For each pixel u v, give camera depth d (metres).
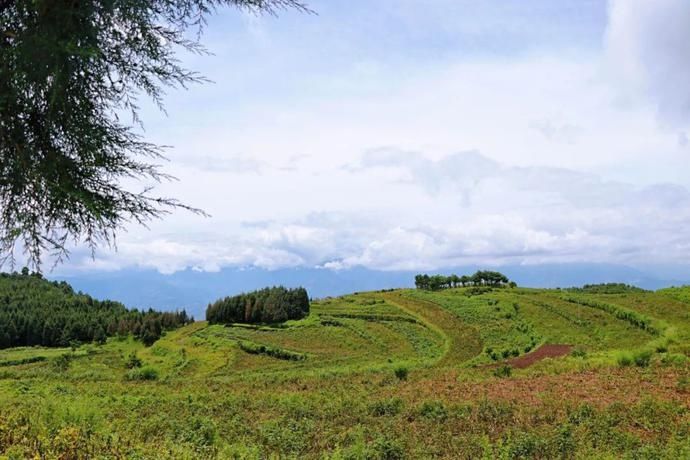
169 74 6.25
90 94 6.18
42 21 5.22
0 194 6.16
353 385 34.72
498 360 65.12
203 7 6.21
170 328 122.56
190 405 23.50
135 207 6.32
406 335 94.31
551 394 22.23
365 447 14.27
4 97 5.30
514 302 100.69
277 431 16.75
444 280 136.12
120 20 5.78
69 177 6.06
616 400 20.06
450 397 23.44
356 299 127.75
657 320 71.94
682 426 15.28
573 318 85.06
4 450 8.23
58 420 13.13
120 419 18.69
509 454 13.20
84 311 130.38
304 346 92.31
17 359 87.75
